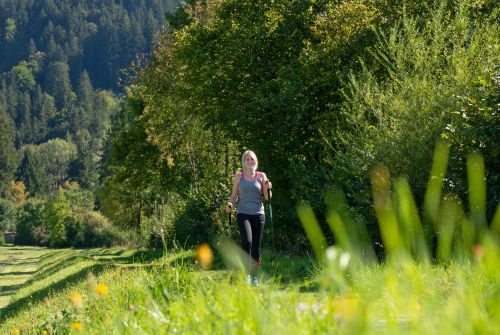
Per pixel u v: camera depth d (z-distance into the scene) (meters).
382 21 31.78
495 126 17.03
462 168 17.41
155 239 47.06
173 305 5.74
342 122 28.61
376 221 18.00
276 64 37.19
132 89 60.34
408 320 2.69
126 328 5.79
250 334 3.52
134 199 76.62
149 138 53.53
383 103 21.50
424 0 31.12
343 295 2.87
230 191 36.41
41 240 148.50
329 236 22.38
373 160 19.30
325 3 37.00
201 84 41.03
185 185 51.81
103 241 100.50
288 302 4.24
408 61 22.62
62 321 10.28
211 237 34.22
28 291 34.62
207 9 45.19
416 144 18.58
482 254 2.33
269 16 38.31
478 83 19.09
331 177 22.97
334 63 32.81
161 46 51.78
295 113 32.66
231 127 38.25
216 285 5.45
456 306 2.57
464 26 22.81
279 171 33.59
